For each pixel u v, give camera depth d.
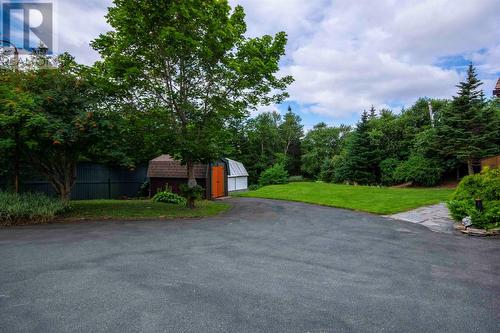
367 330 2.88
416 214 10.85
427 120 30.09
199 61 10.91
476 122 21.61
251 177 43.97
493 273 4.68
